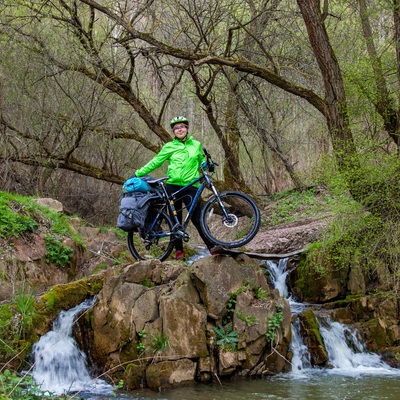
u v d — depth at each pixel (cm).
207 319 741
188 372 702
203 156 779
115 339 728
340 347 855
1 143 1370
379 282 974
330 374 771
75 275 964
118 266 784
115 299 743
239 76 1538
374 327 902
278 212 1569
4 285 821
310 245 1076
